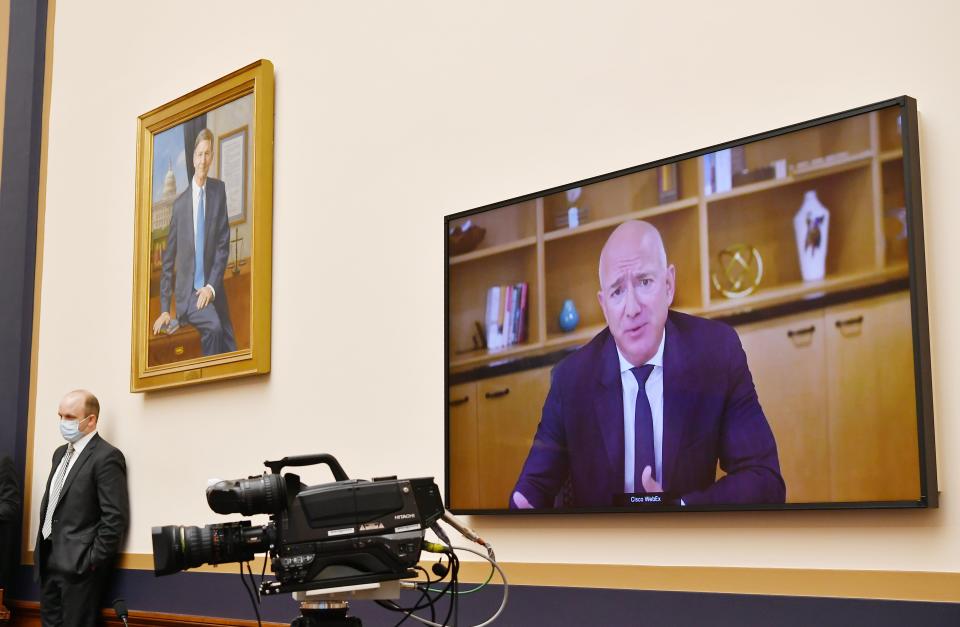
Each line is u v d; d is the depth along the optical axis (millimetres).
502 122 5406
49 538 7344
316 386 6203
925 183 3873
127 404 7625
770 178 4195
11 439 8461
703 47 4609
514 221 5133
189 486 6980
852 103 4105
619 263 4680
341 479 3523
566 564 4793
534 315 4996
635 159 4809
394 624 5504
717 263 4332
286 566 3344
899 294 3781
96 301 8117
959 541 3658
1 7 9156
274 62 6832
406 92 5938
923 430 3678
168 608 6953
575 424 4766
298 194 6523
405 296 5773
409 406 5656
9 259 8742
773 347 4121
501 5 5488
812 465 3959
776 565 4105
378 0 6180
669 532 4449
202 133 7219
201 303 7035
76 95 8664
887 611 3791
